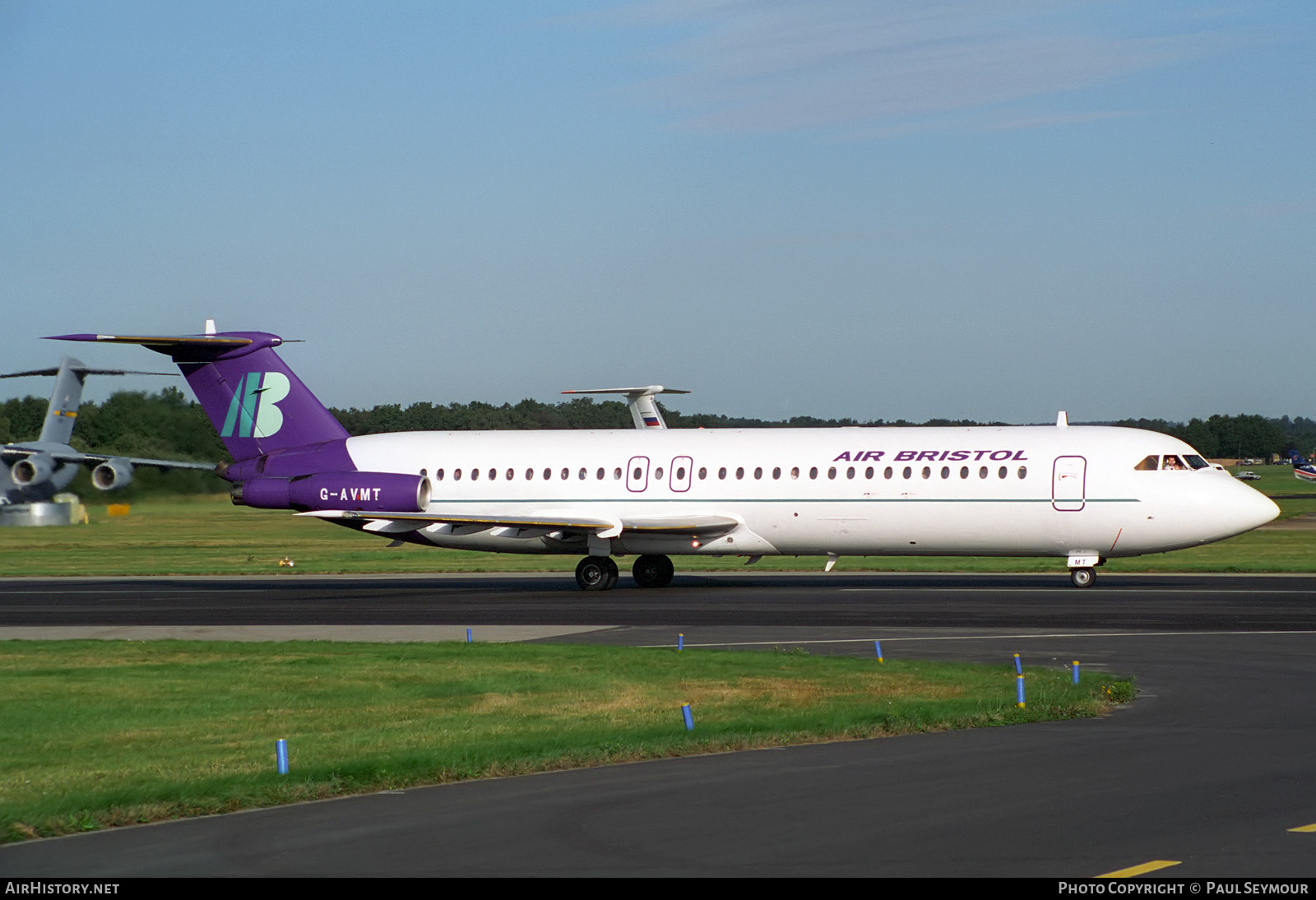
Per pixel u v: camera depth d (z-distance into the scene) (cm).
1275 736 3962
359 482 10525
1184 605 8131
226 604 9300
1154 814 2967
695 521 10138
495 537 10762
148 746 4056
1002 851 2675
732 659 5888
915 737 4009
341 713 4631
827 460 10062
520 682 5284
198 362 11181
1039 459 9588
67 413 18362
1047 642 6462
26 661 6069
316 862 2684
